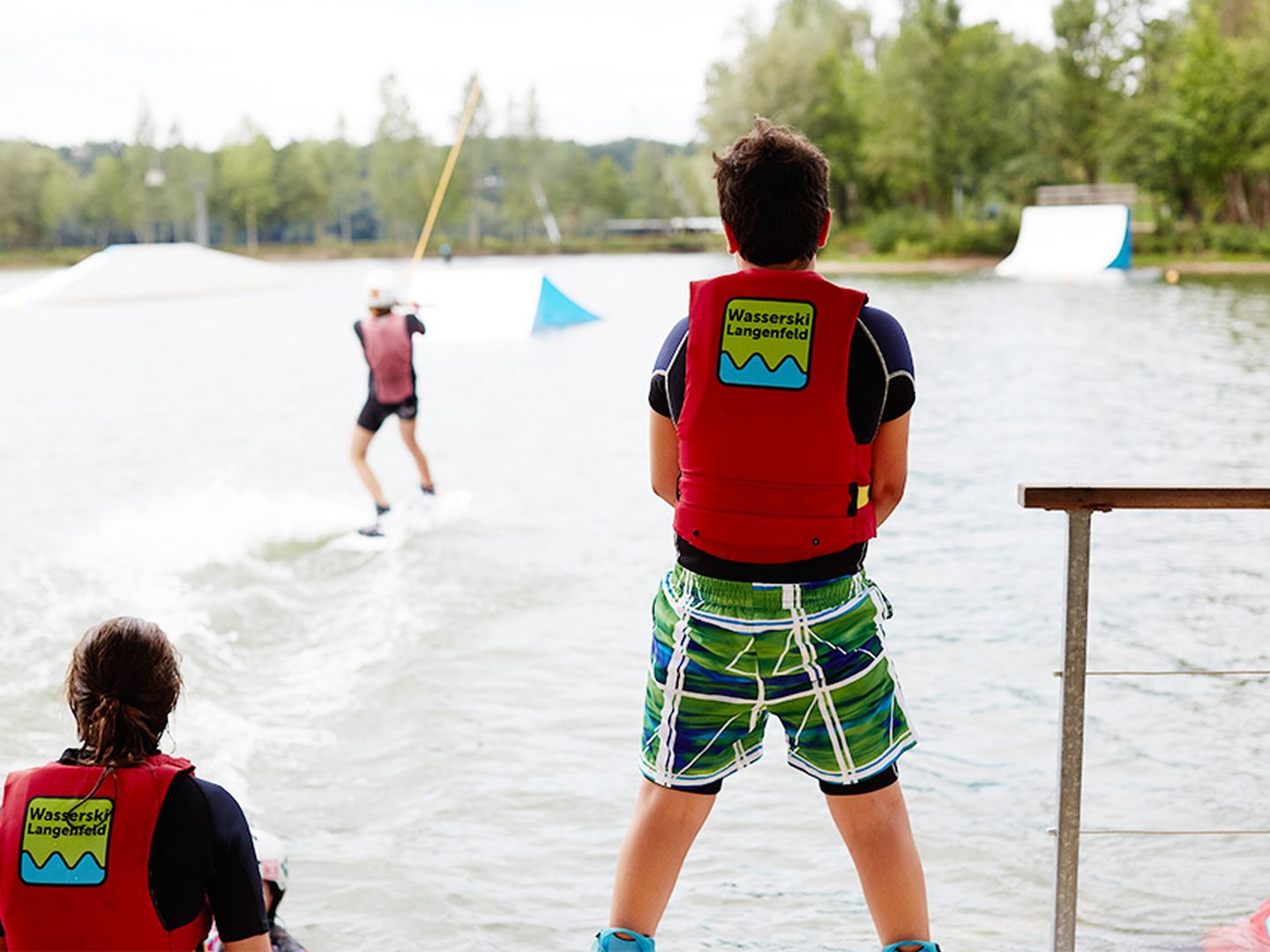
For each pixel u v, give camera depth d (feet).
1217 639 20.81
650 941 7.79
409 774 15.72
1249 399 50.24
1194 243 199.52
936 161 245.86
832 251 245.45
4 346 86.84
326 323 107.65
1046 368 62.85
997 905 12.22
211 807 6.98
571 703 18.31
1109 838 13.74
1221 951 10.62
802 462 7.18
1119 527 28.96
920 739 16.75
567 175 462.60
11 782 6.95
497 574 25.45
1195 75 199.41
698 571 7.45
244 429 47.75
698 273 202.90
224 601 23.43
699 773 7.66
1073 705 8.13
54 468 39.37
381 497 30.32
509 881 13.00
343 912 12.31
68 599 23.61
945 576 25.20
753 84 260.42
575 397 55.52
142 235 437.99
